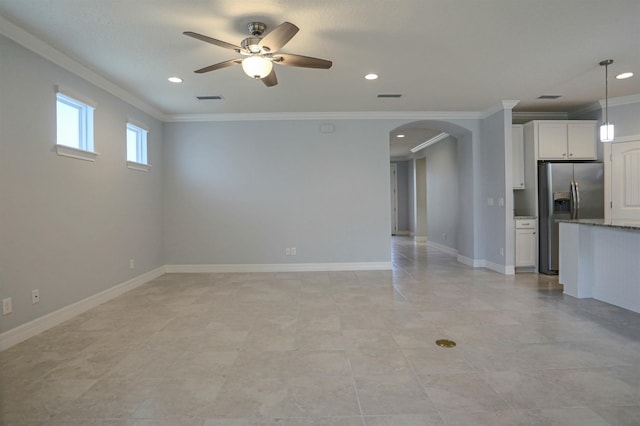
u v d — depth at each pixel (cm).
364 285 464
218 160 561
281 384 213
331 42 315
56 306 323
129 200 454
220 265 562
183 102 489
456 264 612
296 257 565
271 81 333
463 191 621
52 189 320
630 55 350
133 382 216
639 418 175
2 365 240
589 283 395
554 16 274
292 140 562
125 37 300
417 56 346
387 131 564
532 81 424
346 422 175
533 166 530
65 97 339
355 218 566
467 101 505
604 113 520
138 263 475
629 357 244
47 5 250
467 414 181
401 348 263
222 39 305
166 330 304
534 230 526
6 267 272
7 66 275
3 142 271
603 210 514
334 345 270
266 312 352
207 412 185
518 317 330
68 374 227
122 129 438
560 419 175
